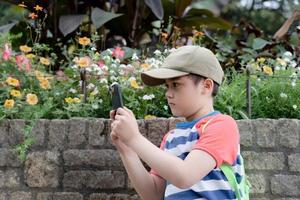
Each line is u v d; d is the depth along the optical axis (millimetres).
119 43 4836
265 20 7973
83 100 2869
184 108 1812
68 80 3107
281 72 3193
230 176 1740
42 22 4109
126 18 4766
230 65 3789
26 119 2688
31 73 3094
